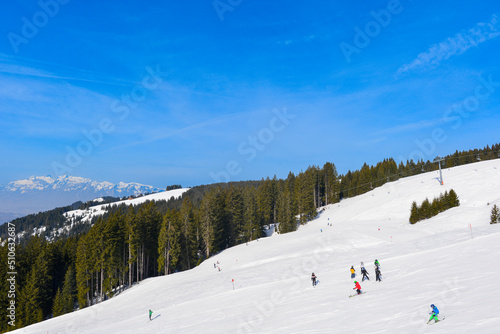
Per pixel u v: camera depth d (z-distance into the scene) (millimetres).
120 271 61219
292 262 42781
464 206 64938
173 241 66375
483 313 11562
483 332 9633
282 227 88312
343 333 13398
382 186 113125
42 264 56156
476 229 39281
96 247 56312
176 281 50750
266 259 50000
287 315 19594
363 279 25266
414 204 67312
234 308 25719
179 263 71188
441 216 62312
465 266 20828
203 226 74500
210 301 30922
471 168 94000
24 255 61125
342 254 41812
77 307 59000
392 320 13570
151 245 70938
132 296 48000
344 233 55125
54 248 66875
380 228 60000
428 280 19516
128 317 33594
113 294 55906
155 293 43750
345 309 17641
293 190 117062
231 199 86438
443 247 30359
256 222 86938
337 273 30688
